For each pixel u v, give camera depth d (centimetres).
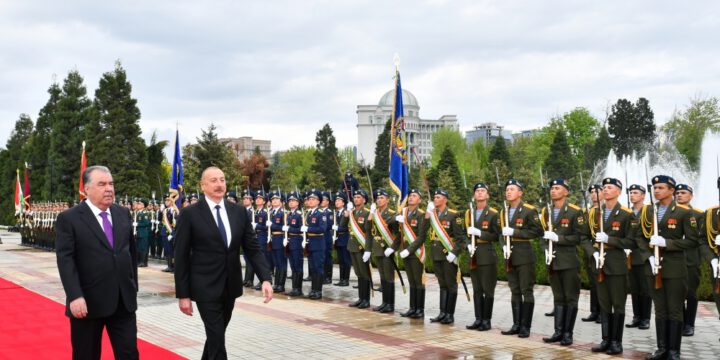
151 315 1076
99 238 557
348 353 776
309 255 1316
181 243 583
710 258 753
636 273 968
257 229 1520
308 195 1333
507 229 881
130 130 4522
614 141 5647
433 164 7756
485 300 938
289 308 1166
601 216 807
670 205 764
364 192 1223
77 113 4709
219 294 585
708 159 3253
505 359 741
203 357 591
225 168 3900
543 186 909
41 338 861
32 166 5141
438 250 991
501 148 5356
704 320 1027
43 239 2844
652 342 858
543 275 1489
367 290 1175
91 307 545
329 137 5334
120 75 4522
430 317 1061
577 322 1028
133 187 4412
